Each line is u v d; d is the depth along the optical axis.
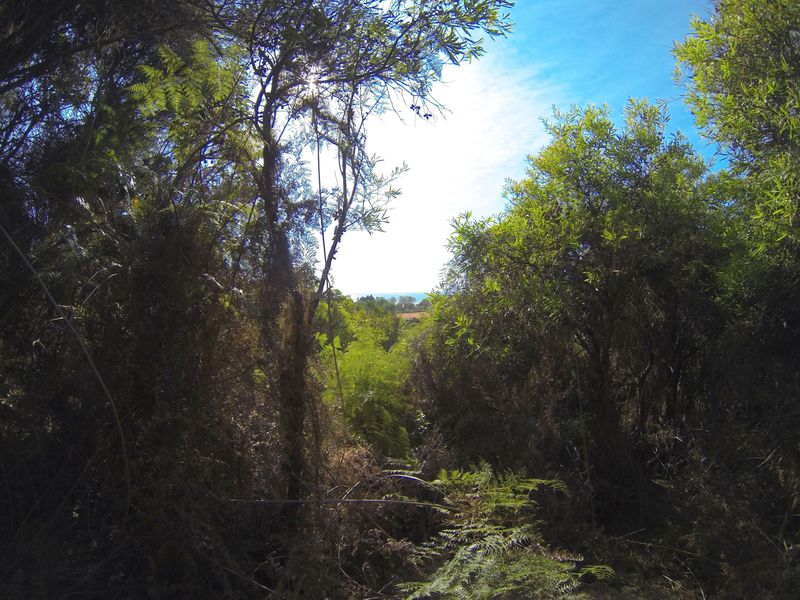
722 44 5.68
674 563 4.70
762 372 5.01
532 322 5.90
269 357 3.87
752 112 5.20
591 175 5.86
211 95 4.08
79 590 3.22
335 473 4.26
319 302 4.26
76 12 3.57
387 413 5.77
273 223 3.94
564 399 5.94
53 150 3.55
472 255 6.08
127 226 3.61
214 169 4.04
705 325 5.56
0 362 3.27
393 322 9.12
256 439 3.82
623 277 5.64
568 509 5.03
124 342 3.43
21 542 3.18
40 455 3.35
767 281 4.79
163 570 3.37
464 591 3.35
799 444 4.64
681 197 5.70
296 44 3.77
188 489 3.36
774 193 4.79
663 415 6.02
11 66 3.48
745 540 4.52
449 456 5.59
